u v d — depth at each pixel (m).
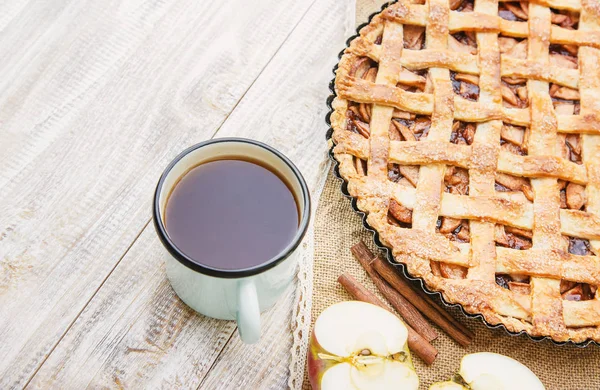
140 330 0.64
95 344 0.63
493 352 0.65
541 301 0.63
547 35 0.69
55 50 0.70
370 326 0.63
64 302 0.64
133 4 0.72
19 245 0.65
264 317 0.65
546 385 0.65
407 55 0.68
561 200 0.66
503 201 0.65
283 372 0.64
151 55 0.71
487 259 0.63
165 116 0.69
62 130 0.68
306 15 0.73
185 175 0.59
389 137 0.66
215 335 0.64
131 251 0.65
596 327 0.63
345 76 0.67
